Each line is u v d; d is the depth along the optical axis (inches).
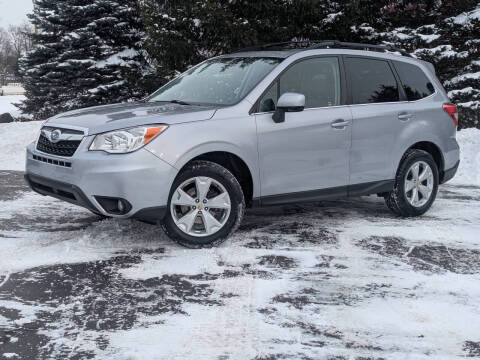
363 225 240.8
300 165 217.0
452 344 131.3
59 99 831.7
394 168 246.7
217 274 173.3
